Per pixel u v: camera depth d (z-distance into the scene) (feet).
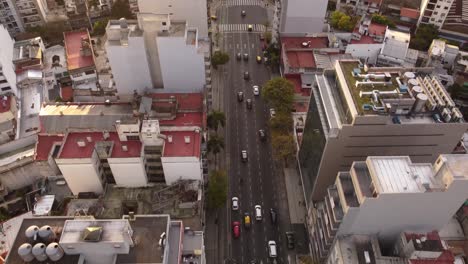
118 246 293.84
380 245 396.98
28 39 654.94
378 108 382.42
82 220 303.48
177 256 317.22
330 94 426.51
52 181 476.13
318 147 430.20
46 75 607.78
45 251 286.46
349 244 368.27
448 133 395.55
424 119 399.85
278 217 490.49
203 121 466.70
